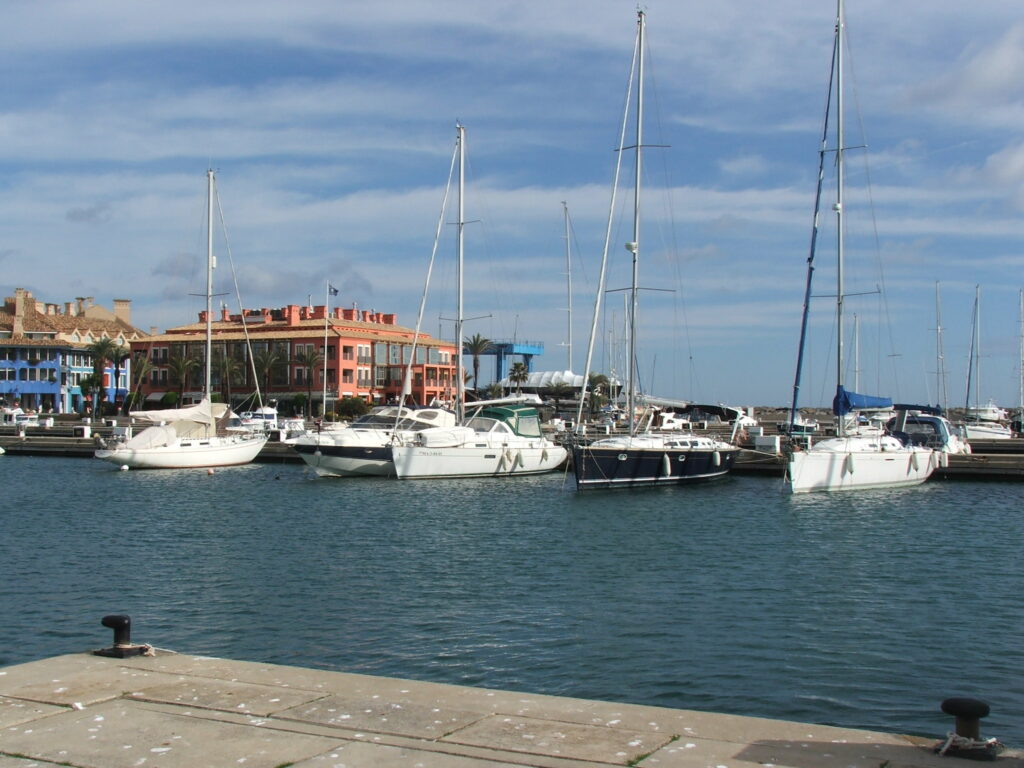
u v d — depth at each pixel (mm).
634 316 53656
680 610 23016
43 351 138250
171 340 136625
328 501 47188
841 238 53438
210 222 71375
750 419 102688
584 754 8461
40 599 24328
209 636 20672
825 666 18500
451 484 54719
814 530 37156
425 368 134125
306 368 128500
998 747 8578
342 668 18312
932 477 58531
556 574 27609
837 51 53625
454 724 9250
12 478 61719
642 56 54281
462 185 63562
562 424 89688
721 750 8570
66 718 9375
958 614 22844
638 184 53719
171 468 66438
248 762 8305
